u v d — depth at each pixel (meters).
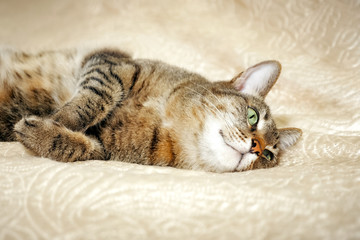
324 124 0.54
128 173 0.38
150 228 0.32
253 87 0.53
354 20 0.62
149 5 0.74
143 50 0.64
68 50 0.56
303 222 0.33
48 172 0.37
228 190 0.36
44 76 0.52
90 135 0.46
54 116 0.44
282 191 0.36
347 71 0.58
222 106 0.48
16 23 0.78
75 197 0.35
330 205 0.34
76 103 0.45
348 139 0.49
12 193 0.35
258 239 0.31
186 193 0.36
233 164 0.46
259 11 0.67
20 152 0.43
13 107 0.49
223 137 0.46
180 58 0.63
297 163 0.46
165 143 0.47
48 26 0.75
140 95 0.48
